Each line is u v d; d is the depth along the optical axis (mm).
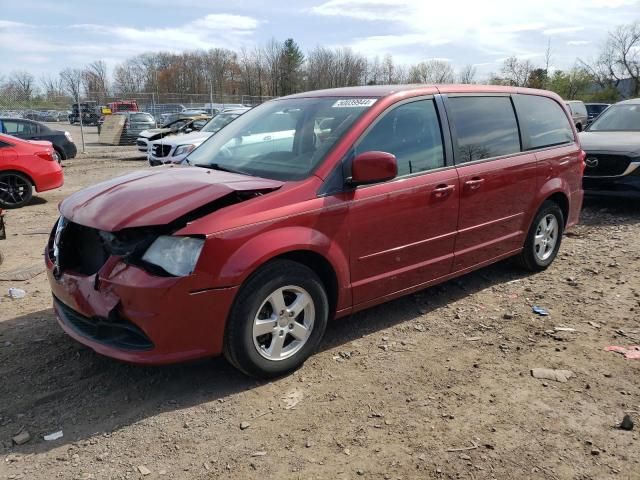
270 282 3406
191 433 3066
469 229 4699
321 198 3637
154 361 3166
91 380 3621
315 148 3912
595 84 57312
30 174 10148
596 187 8820
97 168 16984
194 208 3197
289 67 65625
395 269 4176
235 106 34375
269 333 3527
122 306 3168
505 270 5867
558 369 3764
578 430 3086
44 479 2699
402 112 4227
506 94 5242
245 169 4004
